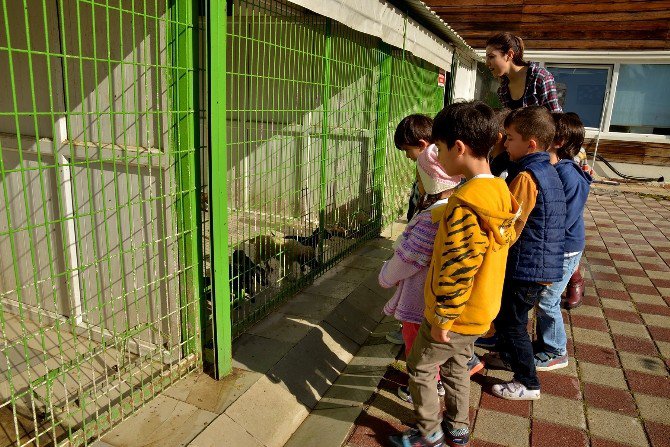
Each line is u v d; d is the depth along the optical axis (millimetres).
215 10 2229
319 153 4008
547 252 2383
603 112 10227
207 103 2297
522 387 2650
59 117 2650
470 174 1937
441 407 2600
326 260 4246
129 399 2359
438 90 6590
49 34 2543
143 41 2336
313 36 3717
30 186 2916
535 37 9906
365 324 3502
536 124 2381
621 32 9422
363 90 4547
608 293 4199
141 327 2715
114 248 2711
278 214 4023
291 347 2924
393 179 5648
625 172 10078
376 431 2414
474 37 10164
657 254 5309
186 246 2484
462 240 1813
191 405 2361
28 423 2305
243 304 3074
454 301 1845
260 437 2285
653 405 2650
